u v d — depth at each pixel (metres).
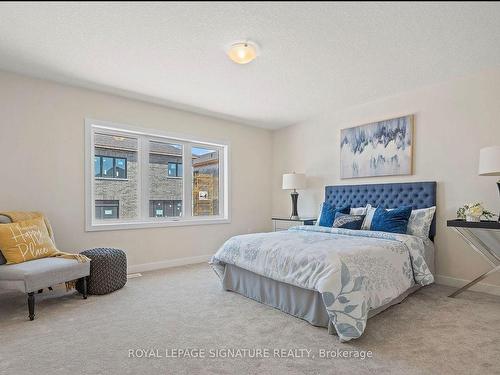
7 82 3.05
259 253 2.71
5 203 3.03
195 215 4.66
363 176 4.11
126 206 4.00
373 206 3.93
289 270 2.39
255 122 5.07
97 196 3.76
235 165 5.05
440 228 3.40
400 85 3.47
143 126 4.00
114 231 3.75
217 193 4.95
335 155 4.51
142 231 3.99
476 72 3.13
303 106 4.22
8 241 2.54
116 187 3.92
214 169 4.92
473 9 2.03
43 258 2.70
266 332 2.14
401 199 3.67
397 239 2.87
